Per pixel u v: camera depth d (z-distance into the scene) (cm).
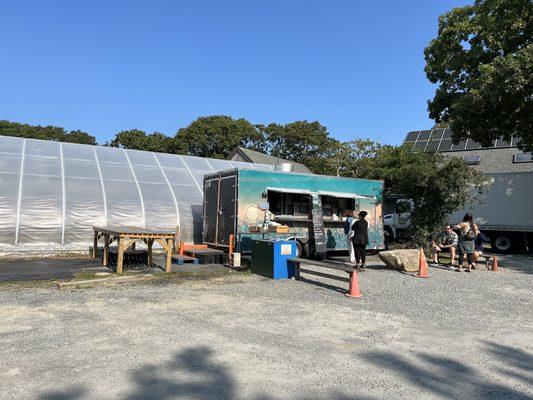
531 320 733
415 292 951
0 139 1767
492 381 465
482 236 1417
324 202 1670
